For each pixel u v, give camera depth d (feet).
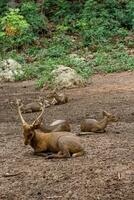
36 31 112.27
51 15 121.90
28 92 68.13
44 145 33.01
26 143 32.99
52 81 69.10
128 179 27.68
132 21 110.83
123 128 40.93
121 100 55.83
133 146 34.63
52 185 27.40
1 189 27.25
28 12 116.37
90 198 25.41
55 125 36.37
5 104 59.93
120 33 106.42
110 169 29.35
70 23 114.11
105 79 74.08
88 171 29.12
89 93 62.80
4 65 82.64
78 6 120.37
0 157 33.55
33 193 26.45
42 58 96.02
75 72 69.56
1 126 46.01
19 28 106.32
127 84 67.72
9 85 76.48
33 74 82.43
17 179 28.66
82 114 49.06
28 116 51.16
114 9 115.44
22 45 105.81
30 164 31.17
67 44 103.35
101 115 47.65
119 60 86.48
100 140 36.65
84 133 38.88
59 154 32.04
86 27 109.29
